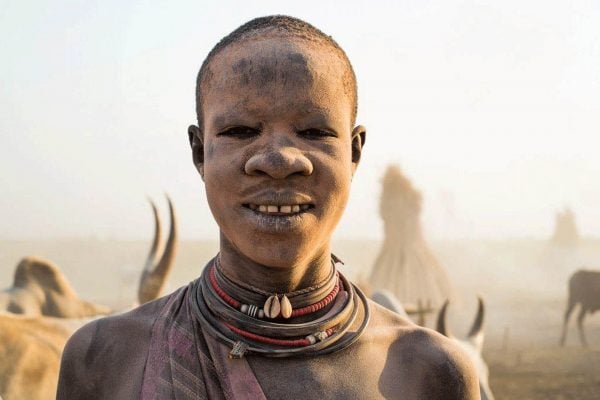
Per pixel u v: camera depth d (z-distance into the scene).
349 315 1.51
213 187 1.41
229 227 1.41
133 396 1.43
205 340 1.44
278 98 1.38
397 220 22.62
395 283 21.72
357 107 1.55
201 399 1.38
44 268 7.17
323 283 1.51
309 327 1.44
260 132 1.39
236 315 1.44
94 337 1.57
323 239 1.42
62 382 1.57
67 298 7.11
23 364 4.80
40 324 5.25
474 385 1.58
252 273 1.47
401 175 22.88
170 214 5.99
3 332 4.89
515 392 14.27
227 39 1.48
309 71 1.39
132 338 1.52
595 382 15.18
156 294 5.94
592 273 21.52
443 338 1.60
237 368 1.39
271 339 1.43
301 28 1.46
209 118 1.44
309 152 1.38
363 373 1.44
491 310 31.94
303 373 1.40
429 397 1.51
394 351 1.53
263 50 1.40
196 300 1.51
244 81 1.39
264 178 1.36
